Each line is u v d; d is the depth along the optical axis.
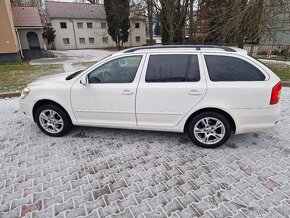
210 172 3.19
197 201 2.65
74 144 4.05
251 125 3.55
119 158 3.59
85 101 3.96
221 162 3.41
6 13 16.80
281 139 4.10
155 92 3.63
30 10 25.23
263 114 3.46
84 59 19.80
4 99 7.07
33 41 26.44
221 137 3.68
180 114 3.67
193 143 3.96
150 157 3.60
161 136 4.28
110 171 3.26
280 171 3.18
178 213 2.49
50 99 4.07
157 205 2.61
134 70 3.76
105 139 4.21
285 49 16.75
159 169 3.29
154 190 2.86
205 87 3.48
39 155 3.72
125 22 32.53
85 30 40.09
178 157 3.58
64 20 38.16
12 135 4.46
